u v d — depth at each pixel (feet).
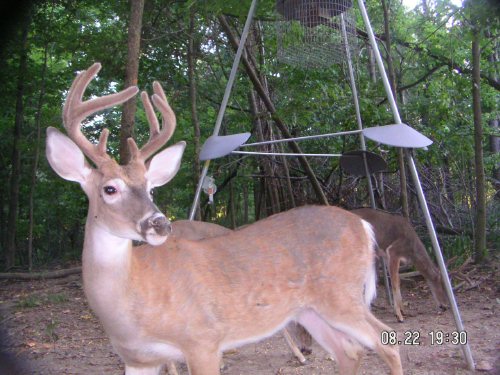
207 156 7.95
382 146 13.67
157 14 15.64
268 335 5.33
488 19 11.03
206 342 4.91
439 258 6.88
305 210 5.65
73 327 9.41
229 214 20.90
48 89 18.21
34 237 21.01
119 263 4.60
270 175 15.67
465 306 9.99
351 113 13.67
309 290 5.41
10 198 17.54
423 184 15.55
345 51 10.08
